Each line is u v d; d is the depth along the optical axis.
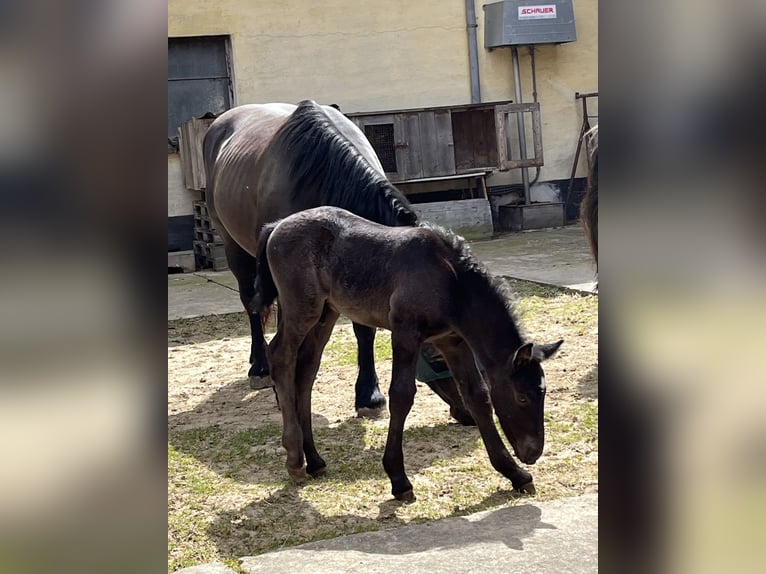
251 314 4.80
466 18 11.14
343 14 10.73
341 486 3.15
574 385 4.29
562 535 2.55
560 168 11.70
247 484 3.22
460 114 11.03
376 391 4.05
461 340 3.06
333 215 3.13
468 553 2.45
